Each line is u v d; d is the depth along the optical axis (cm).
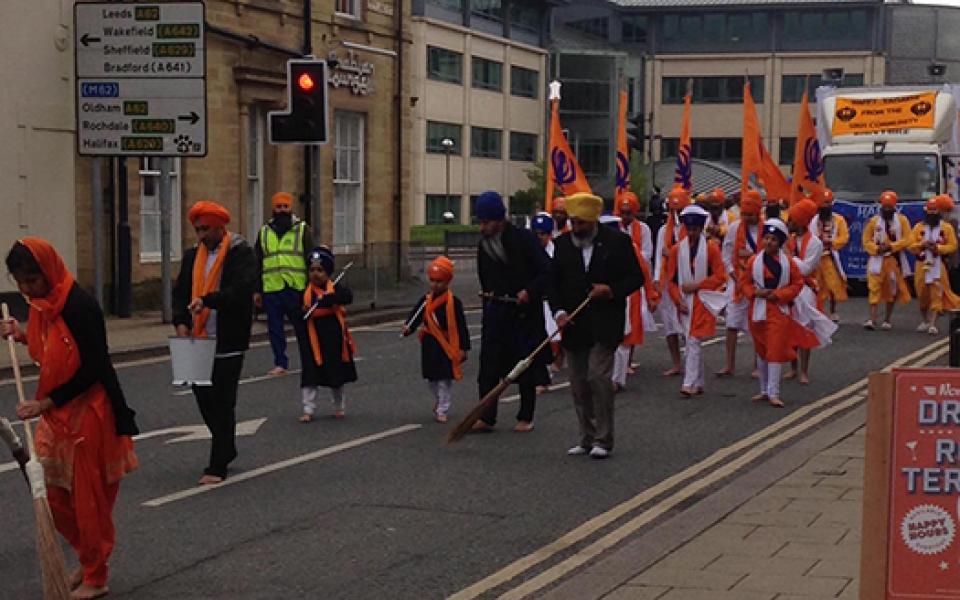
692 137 7919
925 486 517
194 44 1898
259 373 1550
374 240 2898
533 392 1144
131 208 2166
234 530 803
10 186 1930
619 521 830
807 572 674
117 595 673
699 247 1341
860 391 1380
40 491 600
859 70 7700
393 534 796
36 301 655
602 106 7488
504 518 837
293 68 1898
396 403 1302
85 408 664
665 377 1500
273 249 1544
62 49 2011
